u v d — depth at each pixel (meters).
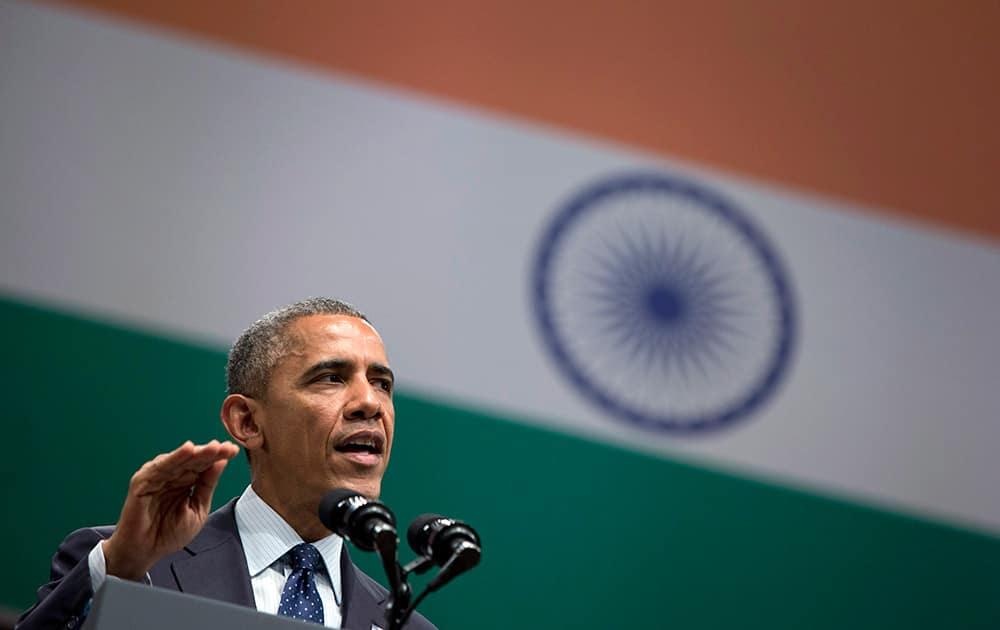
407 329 19.39
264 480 8.73
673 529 19.78
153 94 19.03
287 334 8.95
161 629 5.97
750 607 19.83
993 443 21.59
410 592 7.15
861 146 22.30
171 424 17.94
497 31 21.16
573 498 19.48
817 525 20.45
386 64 20.41
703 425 20.31
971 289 22.16
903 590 20.58
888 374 21.38
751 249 21.22
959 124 22.86
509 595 18.81
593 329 20.20
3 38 18.52
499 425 19.45
